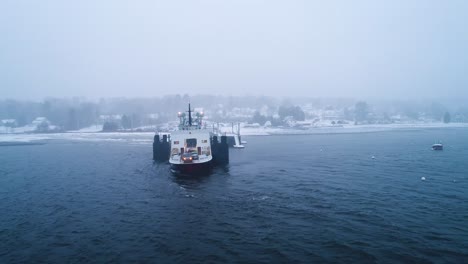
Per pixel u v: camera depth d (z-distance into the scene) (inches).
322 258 1098.1
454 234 1270.9
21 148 4623.5
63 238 1302.9
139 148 4345.5
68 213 1604.3
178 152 2659.9
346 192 1887.3
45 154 3878.0
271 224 1406.3
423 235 1263.5
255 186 2068.2
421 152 3545.8
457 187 1980.8
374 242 1206.9
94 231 1370.6
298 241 1232.2
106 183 2224.4
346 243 1202.6
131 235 1325.0
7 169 2861.7
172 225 1424.7
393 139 5201.8
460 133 6397.6
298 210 1578.5
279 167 2736.2
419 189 1939.0
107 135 6747.1
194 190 1995.6
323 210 1572.3
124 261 1106.7
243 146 4323.3
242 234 1311.5
